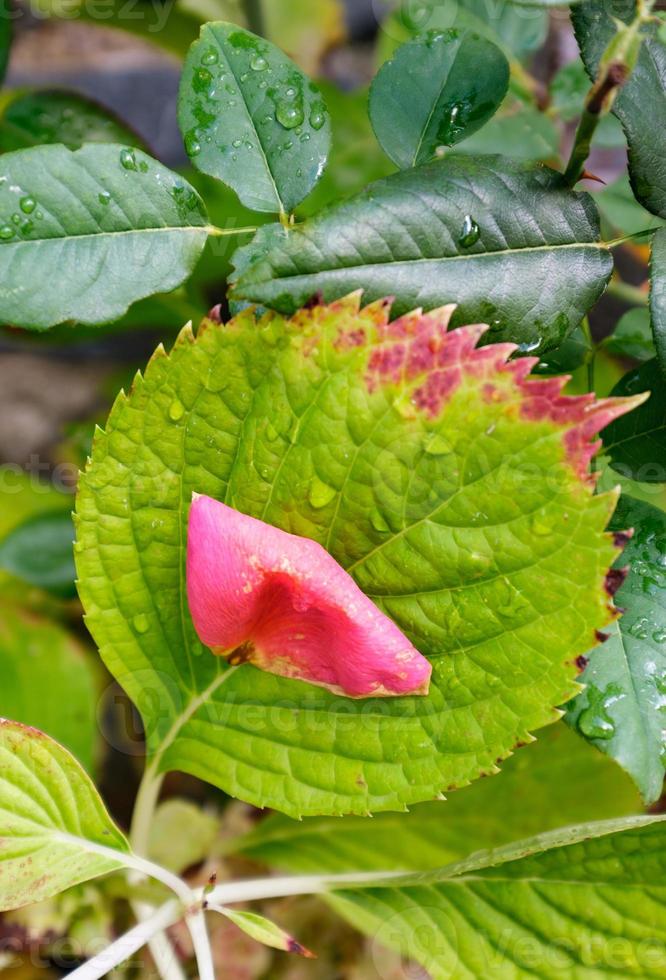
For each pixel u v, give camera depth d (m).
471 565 0.42
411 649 0.43
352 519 0.43
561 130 0.53
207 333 0.43
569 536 0.42
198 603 0.43
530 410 0.42
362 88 0.58
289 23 0.66
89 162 0.43
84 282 0.43
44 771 0.44
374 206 0.42
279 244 0.43
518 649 0.43
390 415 0.42
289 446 0.43
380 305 0.42
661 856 0.44
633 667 0.43
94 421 0.60
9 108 0.52
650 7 0.41
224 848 0.52
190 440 0.43
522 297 0.42
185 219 0.43
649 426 0.44
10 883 0.44
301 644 0.43
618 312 0.56
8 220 0.42
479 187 0.42
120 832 0.45
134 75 0.71
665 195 0.42
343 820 0.51
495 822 0.50
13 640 0.52
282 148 0.43
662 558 0.44
